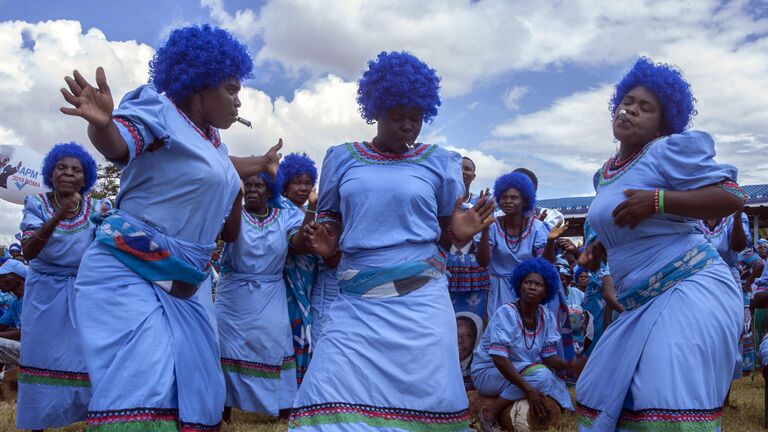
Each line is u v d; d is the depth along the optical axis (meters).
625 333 3.79
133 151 3.62
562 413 6.30
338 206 4.38
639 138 3.94
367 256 4.05
